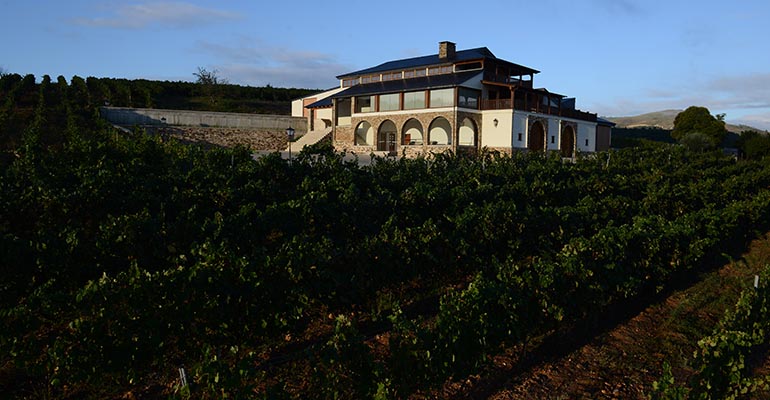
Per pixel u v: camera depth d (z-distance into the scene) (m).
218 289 6.71
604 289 8.41
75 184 13.62
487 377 6.93
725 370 6.21
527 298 7.22
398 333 6.07
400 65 45.12
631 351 7.92
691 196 16.09
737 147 55.12
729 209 13.41
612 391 6.77
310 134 45.78
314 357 5.46
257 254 7.87
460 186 15.59
